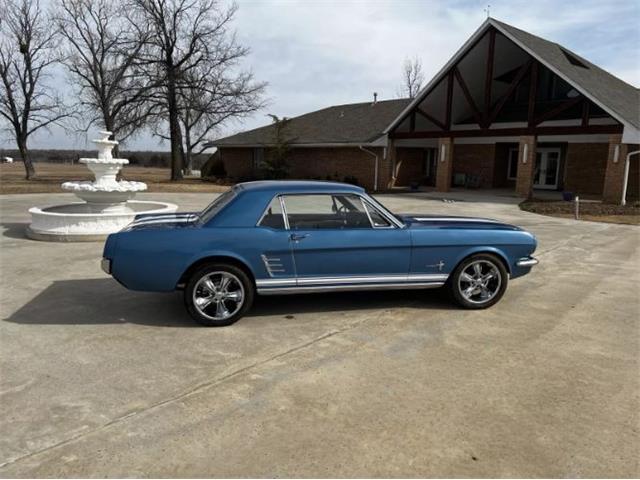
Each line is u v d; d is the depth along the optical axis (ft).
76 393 12.32
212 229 17.04
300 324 17.49
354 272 18.13
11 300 20.13
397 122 84.12
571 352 15.19
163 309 19.08
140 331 16.69
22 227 39.86
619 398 12.29
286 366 13.99
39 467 9.43
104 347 15.26
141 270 16.71
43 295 20.89
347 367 13.94
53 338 15.97
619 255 31.45
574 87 64.54
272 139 100.83
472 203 64.49
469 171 97.86
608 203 63.10
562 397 12.32
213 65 103.24
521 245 19.67
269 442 10.31
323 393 12.42
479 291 19.53
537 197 73.20
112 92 103.30
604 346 15.72
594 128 64.49
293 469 9.43
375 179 89.10
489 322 17.95
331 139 92.94
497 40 73.87
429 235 18.63
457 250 18.99
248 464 9.57
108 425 10.90
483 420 11.22
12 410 11.48
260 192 17.84
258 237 17.16
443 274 19.03
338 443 10.29
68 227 33.76
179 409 11.61
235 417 11.27
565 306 20.10
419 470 9.43
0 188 78.69
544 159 91.45
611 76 89.86
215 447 10.12
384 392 12.49
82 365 13.94
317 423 11.04
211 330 16.83
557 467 9.55
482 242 19.19
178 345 15.47
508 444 10.30
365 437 10.52
